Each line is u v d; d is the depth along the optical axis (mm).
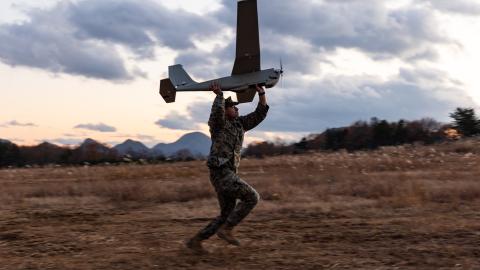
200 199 11297
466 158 21688
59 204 10914
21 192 13141
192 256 5922
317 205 9836
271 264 5508
